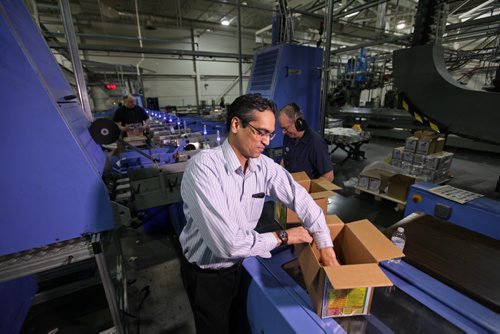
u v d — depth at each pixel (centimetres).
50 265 81
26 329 145
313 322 60
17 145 67
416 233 95
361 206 282
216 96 963
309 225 78
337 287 52
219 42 886
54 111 70
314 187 113
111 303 100
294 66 249
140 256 207
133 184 145
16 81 65
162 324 146
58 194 74
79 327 146
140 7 637
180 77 888
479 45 650
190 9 648
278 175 86
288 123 145
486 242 88
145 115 364
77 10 602
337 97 522
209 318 87
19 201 70
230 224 63
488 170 396
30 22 121
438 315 62
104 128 100
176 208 211
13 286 128
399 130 598
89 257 86
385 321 61
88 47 418
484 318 59
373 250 66
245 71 988
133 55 786
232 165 72
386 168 346
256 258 85
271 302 67
